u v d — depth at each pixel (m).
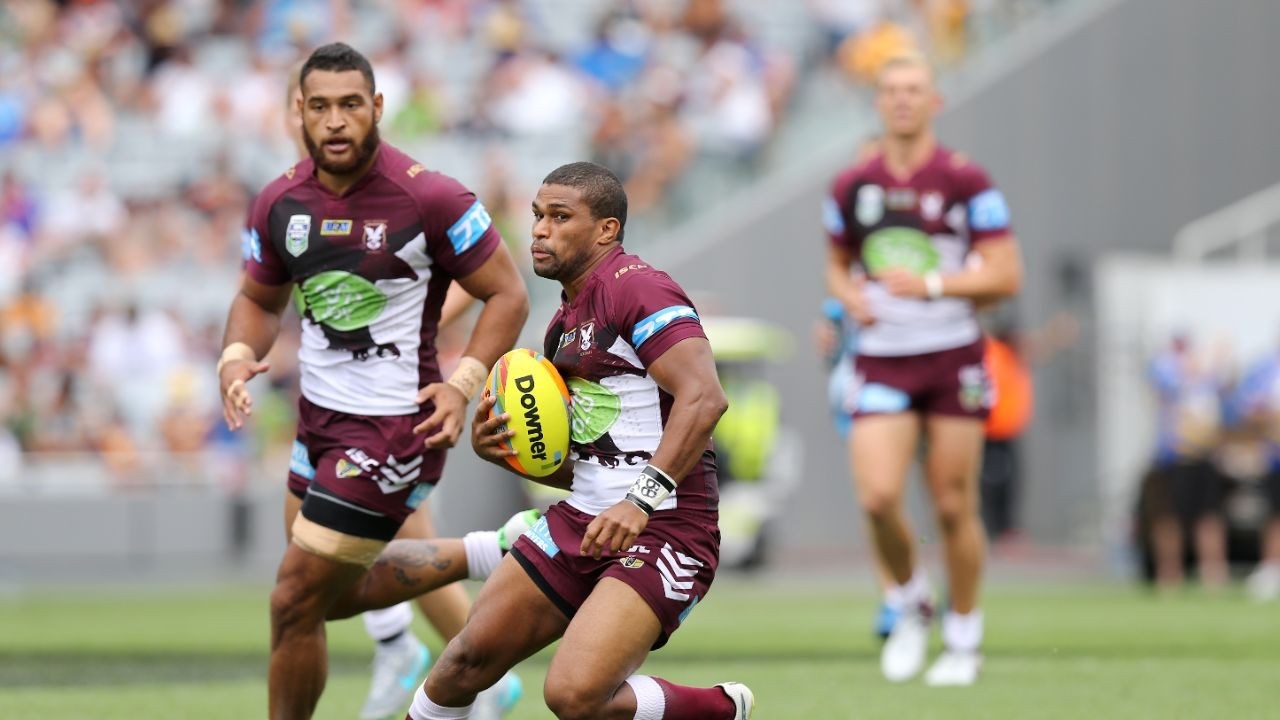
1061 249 83.56
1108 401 81.81
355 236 20.14
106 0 81.75
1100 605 49.47
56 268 73.50
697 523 18.30
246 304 21.34
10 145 77.31
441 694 18.61
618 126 78.19
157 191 76.75
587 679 17.41
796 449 78.88
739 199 79.38
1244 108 86.94
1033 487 81.00
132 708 27.05
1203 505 57.03
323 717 25.92
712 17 84.19
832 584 60.00
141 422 69.00
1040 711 25.89
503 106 79.19
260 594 55.78
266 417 67.62
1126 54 85.12
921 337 29.72
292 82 24.20
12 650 37.91
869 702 26.98
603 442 18.45
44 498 65.19
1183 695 27.94
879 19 82.88
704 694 18.64
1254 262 84.94
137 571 65.75
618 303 18.20
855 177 30.70
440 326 23.42
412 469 20.36
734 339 65.50
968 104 82.38
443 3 83.31
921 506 77.94
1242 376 68.75
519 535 18.97
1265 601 50.84
